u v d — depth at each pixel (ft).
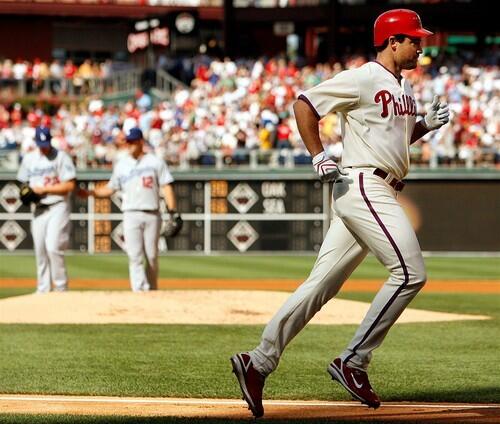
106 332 124.98
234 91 368.07
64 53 489.26
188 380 93.50
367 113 74.74
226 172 293.84
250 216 294.87
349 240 76.38
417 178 291.99
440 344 116.57
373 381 93.15
